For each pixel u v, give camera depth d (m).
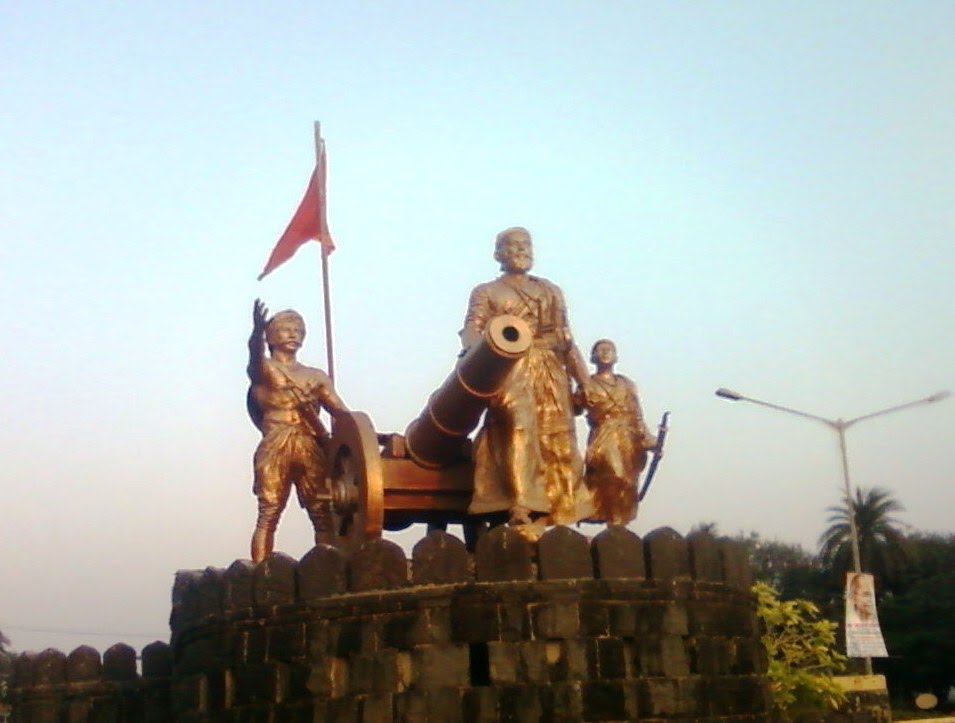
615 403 17.25
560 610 13.02
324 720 13.05
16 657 18.30
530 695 12.70
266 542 16.50
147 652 18.05
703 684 13.45
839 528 59.81
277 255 20.39
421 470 15.98
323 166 19.91
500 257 16.61
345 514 15.84
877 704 21.11
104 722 17.78
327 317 18.53
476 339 15.84
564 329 16.44
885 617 54.72
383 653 13.02
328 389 16.92
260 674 13.66
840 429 30.39
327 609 13.38
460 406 14.91
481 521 16.67
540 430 15.73
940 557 60.06
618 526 13.61
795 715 17.50
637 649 13.20
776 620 18.16
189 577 15.68
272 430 16.67
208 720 14.07
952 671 52.84
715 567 14.16
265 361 16.84
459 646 12.89
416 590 13.13
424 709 12.73
